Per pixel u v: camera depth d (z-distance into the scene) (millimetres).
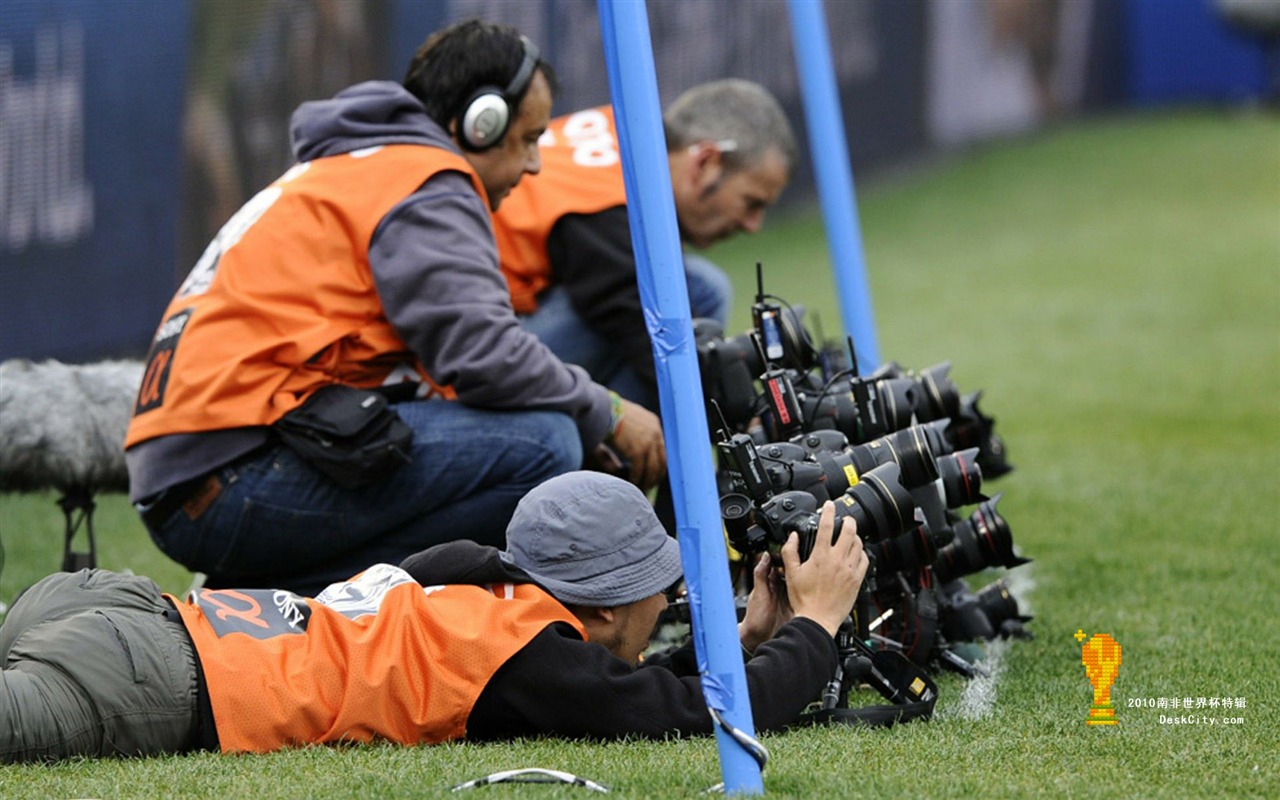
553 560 9719
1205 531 16781
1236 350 29703
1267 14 71000
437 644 9297
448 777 8477
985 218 48312
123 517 17859
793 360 12383
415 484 12359
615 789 8234
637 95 8641
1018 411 24766
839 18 51562
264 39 27828
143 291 26000
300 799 8094
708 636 8258
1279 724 10016
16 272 24031
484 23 13188
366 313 12312
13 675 8977
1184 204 49438
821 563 9633
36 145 24203
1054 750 9273
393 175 12375
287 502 12102
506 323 12375
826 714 9844
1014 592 14461
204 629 9391
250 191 27797
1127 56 74375
